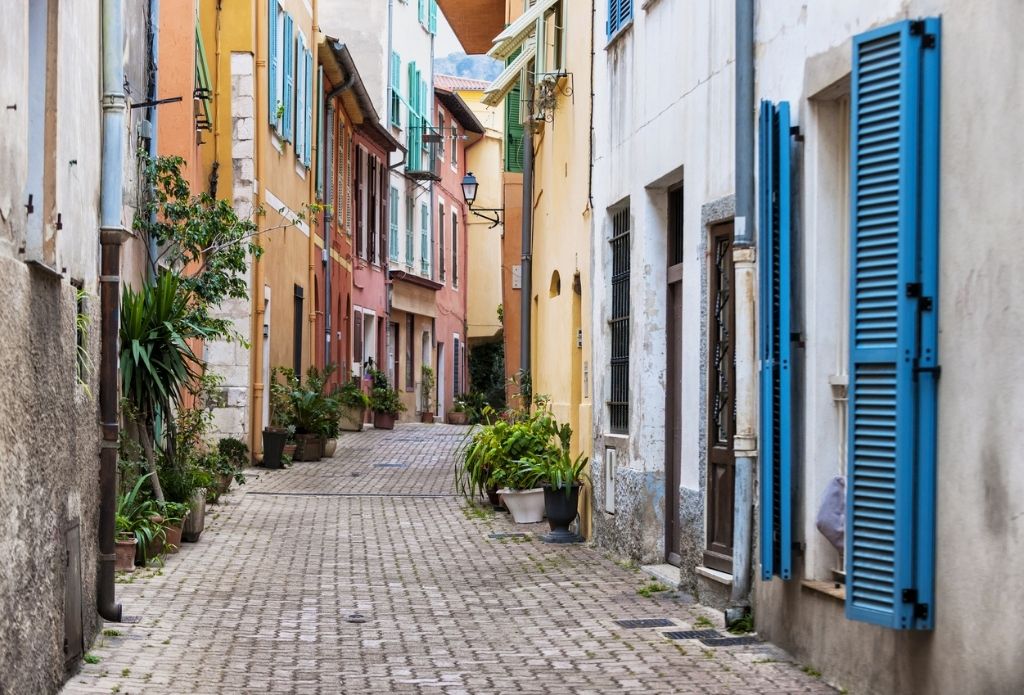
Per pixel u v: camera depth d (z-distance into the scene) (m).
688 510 10.20
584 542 13.85
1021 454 5.43
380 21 38.44
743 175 8.55
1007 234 5.57
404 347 42.31
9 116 5.86
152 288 12.74
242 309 21.77
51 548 6.81
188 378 13.86
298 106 26.08
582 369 14.74
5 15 5.76
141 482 12.02
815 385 7.51
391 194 40.16
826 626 7.34
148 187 14.88
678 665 7.79
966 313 5.89
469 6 24.91
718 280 9.70
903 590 6.13
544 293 17.62
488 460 16.77
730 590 9.27
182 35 17.56
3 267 5.79
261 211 20.62
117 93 8.76
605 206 13.20
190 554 12.71
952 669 5.92
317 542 13.84
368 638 8.85
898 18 6.53
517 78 20.31
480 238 52.22
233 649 8.43
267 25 22.48
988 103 5.73
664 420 11.69
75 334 7.48
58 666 6.98
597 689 7.25
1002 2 5.64
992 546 5.62
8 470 5.89
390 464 23.94
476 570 11.98
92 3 8.12
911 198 6.17
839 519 7.25
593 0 13.84
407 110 41.50
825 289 7.51
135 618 9.34
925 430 6.13
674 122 10.64
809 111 7.59
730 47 9.23
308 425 24.05
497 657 8.20
